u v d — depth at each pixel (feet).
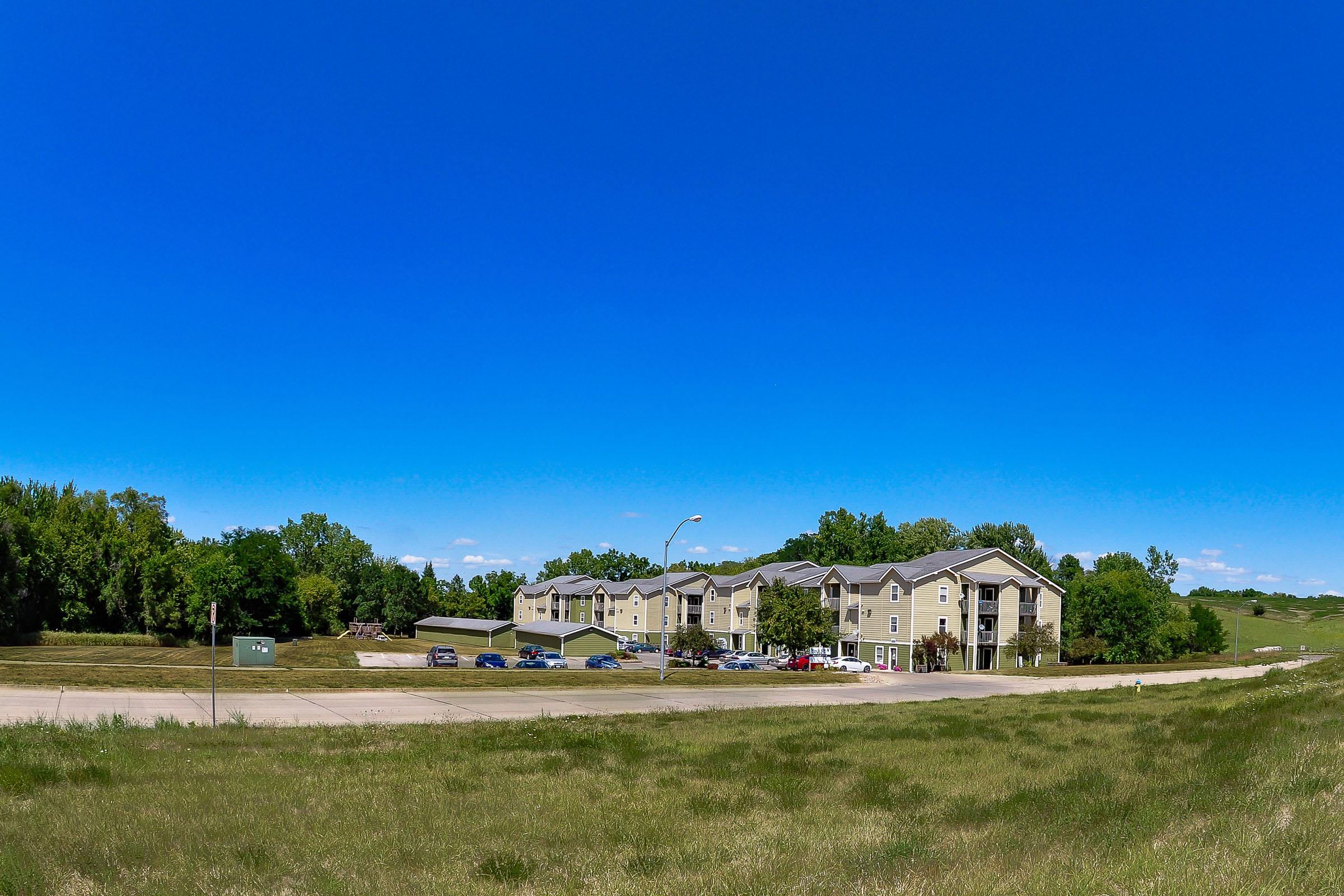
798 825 36.94
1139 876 23.45
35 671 120.26
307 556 418.10
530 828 36.32
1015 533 401.90
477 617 448.65
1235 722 68.54
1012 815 36.94
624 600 347.56
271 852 30.99
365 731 78.74
